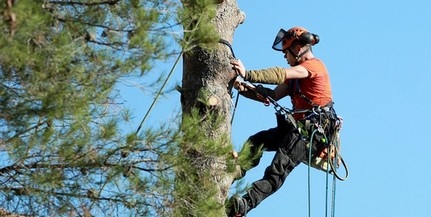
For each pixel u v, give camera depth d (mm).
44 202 10727
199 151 11195
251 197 11812
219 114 11555
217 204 11141
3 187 10812
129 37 10727
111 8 10781
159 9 10992
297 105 12578
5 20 9500
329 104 12539
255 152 11672
